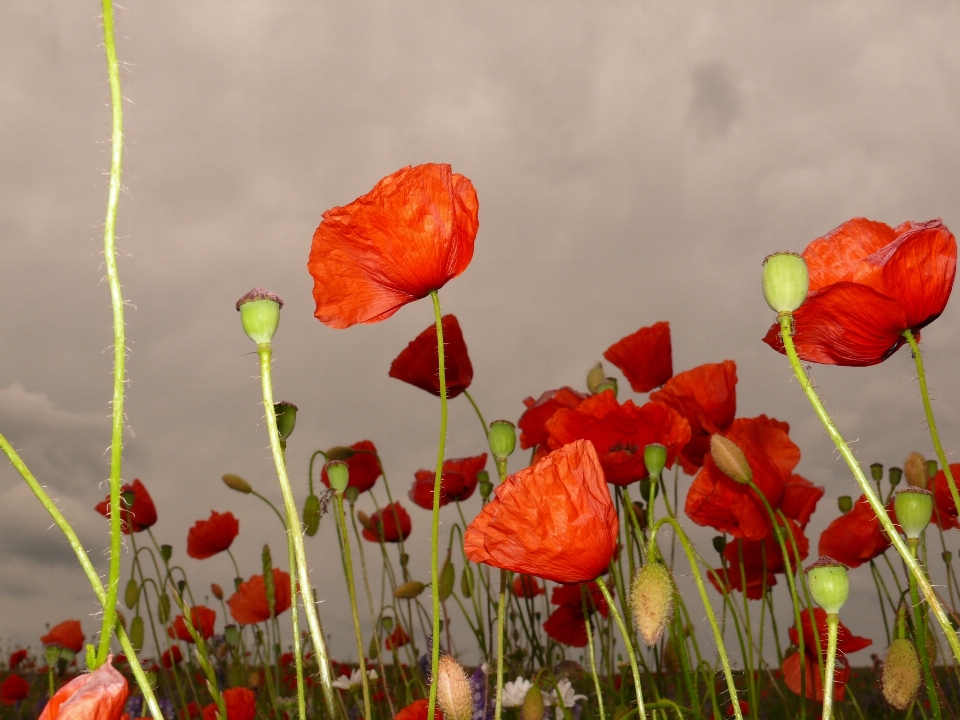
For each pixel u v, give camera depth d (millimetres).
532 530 528
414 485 1254
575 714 800
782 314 475
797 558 654
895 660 552
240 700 884
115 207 409
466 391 845
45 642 1417
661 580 529
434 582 496
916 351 528
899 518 572
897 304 523
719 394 807
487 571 915
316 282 560
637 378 934
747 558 843
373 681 1041
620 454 676
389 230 547
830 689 479
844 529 810
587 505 527
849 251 552
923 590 442
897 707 555
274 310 476
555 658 1100
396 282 556
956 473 745
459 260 559
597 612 948
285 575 1212
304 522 699
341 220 550
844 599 482
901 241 524
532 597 946
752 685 708
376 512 1066
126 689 387
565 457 528
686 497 755
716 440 667
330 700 477
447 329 821
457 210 557
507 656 815
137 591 930
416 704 672
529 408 897
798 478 825
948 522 769
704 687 849
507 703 747
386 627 1076
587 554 528
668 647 750
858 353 544
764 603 776
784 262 475
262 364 476
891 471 1009
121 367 406
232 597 1221
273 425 477
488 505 536
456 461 1135
